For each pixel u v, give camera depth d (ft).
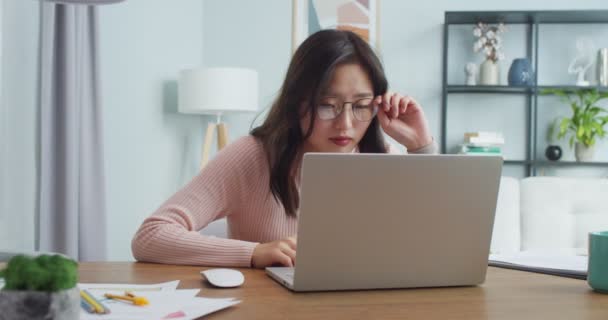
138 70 11.28
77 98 8.89
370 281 2.97
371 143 5.09
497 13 12.85
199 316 2.28
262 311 2.45
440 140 13.93
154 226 3.93
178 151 13.01
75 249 8.72
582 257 4.09
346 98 4.27
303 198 2.77
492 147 12.74
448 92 13.85
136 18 11.18
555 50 13.84
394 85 13.96
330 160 2.76
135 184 11.19
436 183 2.92
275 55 14.21
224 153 4.69
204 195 4.45
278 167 4.58
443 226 2.99
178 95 12.69
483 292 2.96
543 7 13.83
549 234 9.82
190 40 13.60
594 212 9.86
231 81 11.93
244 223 4.83
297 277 2.85
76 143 8.81
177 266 3.69
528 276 3.48
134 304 2.44
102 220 9.29
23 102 8.26
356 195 2.83
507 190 10.03
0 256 3.86
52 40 8.45
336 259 2.88
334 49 4.22
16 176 8.16
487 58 13.25
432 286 3.07
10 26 7.98
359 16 13.98
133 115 11.11
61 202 8.66
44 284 1.64
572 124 13.47
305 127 4.50
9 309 1.61
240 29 14.25
